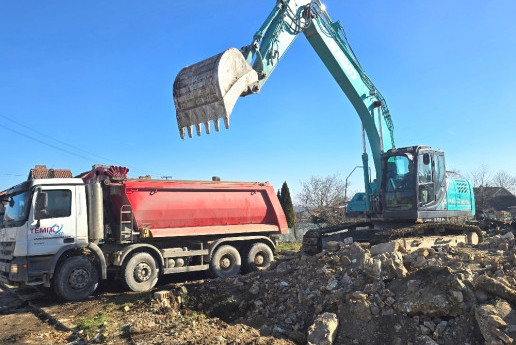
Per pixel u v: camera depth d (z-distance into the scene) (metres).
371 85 11.73
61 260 9.40
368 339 5.81
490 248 8.45
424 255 7.42
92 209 9.79
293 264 8.77
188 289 8.99
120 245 10.38
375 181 11.64
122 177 10.44
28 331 7.16
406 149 10.67
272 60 9.34
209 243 11.61
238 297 8.10
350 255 7.78
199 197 11.64
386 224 11.41
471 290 5.75
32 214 8.99
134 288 10.06
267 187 13.06
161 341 5.98
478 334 5.29
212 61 7.91
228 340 6.00
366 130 11.84
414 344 5.49
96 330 6.71
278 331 6.45
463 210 11.59
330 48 10.77
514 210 46.44
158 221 10.86
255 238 12.48
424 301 5.80
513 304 5.45
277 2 9.77
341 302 6.51
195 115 8.02
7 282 9.33
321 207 32.81
